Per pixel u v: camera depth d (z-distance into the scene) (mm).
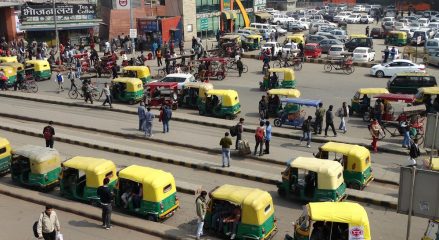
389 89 38969
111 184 21109
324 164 20797
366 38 58875
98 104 37781
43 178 22250
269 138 27266
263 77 44531
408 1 106312
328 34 62219
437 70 49562
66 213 20609
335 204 16906
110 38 67625
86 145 29000
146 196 19500
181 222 19703
